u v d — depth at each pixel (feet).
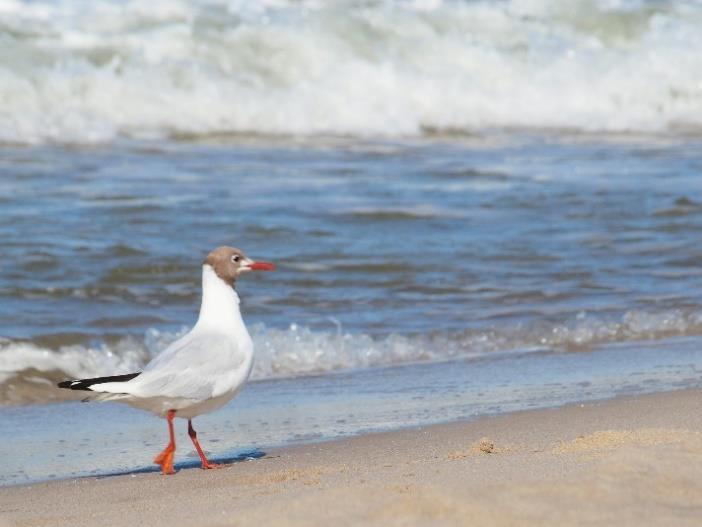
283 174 66.69
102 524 21.35
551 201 61.72
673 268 51.06
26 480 27.27
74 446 30.63
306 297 46.19
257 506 20.86
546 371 37.88
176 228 54.19
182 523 19.92
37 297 44.29
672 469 21.04
